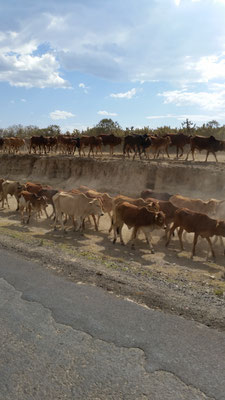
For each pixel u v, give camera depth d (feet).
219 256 33.88
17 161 93.04
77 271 25.77
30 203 48.26
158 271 27.68
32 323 18.17
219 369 14.12
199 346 15.74
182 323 17.83
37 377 13.98
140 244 38.55
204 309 19.26
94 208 41.75
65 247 34.06
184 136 72.74
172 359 14.84
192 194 55.52
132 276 25.20
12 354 15.57
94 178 73.05
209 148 62.90
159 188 60.49
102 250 35.09
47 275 24.94
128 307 19.72
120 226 38.14
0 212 57.82
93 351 15.64
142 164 65.46
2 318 18.78
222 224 31.68
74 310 19.36
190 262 31.68
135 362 14.75
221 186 53.57
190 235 41.65
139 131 117.39
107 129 132.26
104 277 24.48
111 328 17.40
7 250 31.91
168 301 20.38
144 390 13.06
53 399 12.76
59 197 43.14
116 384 13.43
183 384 13.33
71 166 79.46
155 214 34.09
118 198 41.60
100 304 20.11
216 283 25.07
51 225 47.80
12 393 13.10
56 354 15.47
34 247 32.96
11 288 22.63
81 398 12.76
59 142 91.61
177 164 62.59
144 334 16.81
